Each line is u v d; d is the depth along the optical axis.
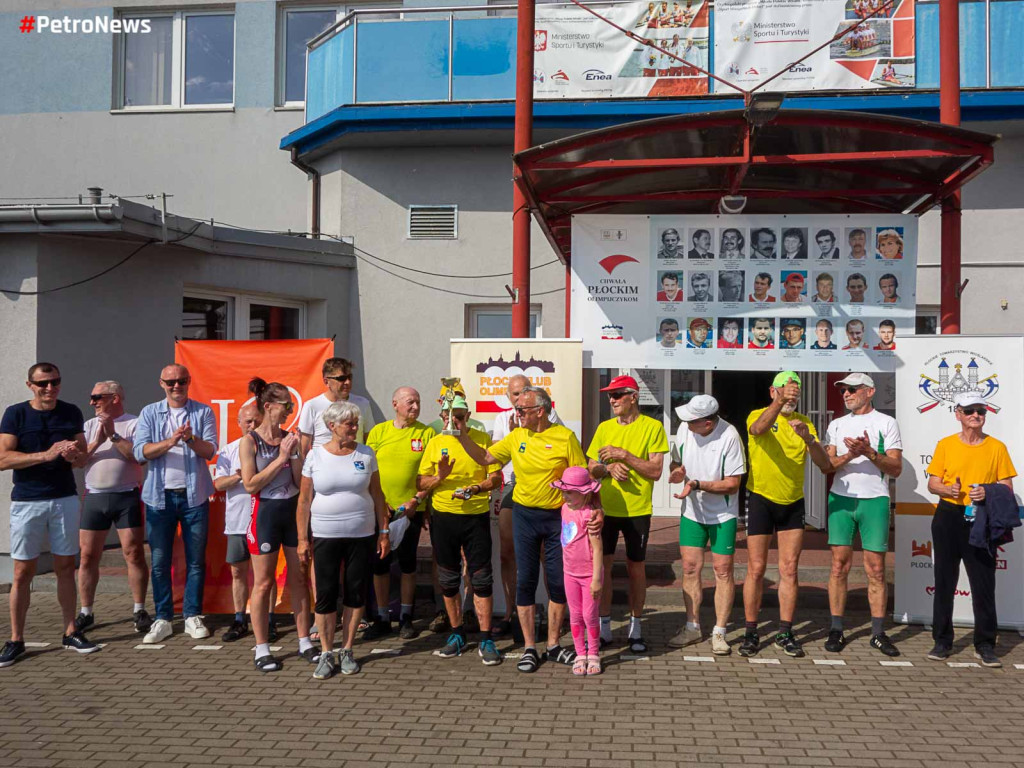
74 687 5.38
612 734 4.64
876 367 6.95
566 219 8.16
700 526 6.25
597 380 10.81
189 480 6.52
